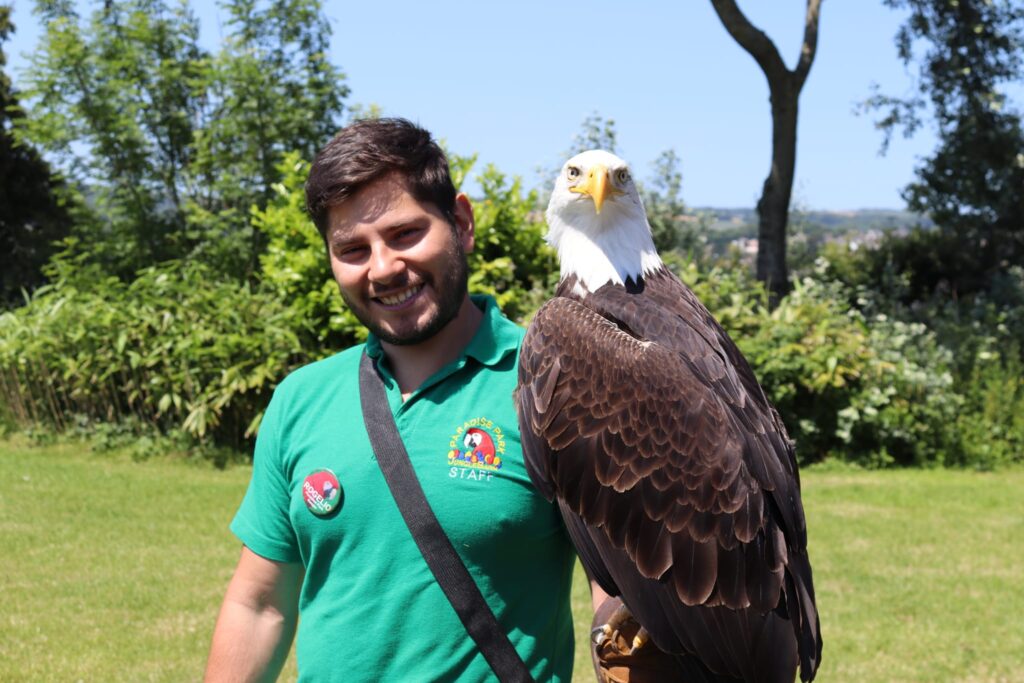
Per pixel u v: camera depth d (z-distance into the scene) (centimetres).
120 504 882
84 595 651
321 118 1591
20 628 590
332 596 242
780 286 1617
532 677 235
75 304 1233
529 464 247
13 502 875
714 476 256
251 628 256
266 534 255
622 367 275
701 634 247
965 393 1299
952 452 1221
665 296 314
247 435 1069
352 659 236
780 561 250
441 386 245
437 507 234
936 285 2270
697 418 265
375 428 240
